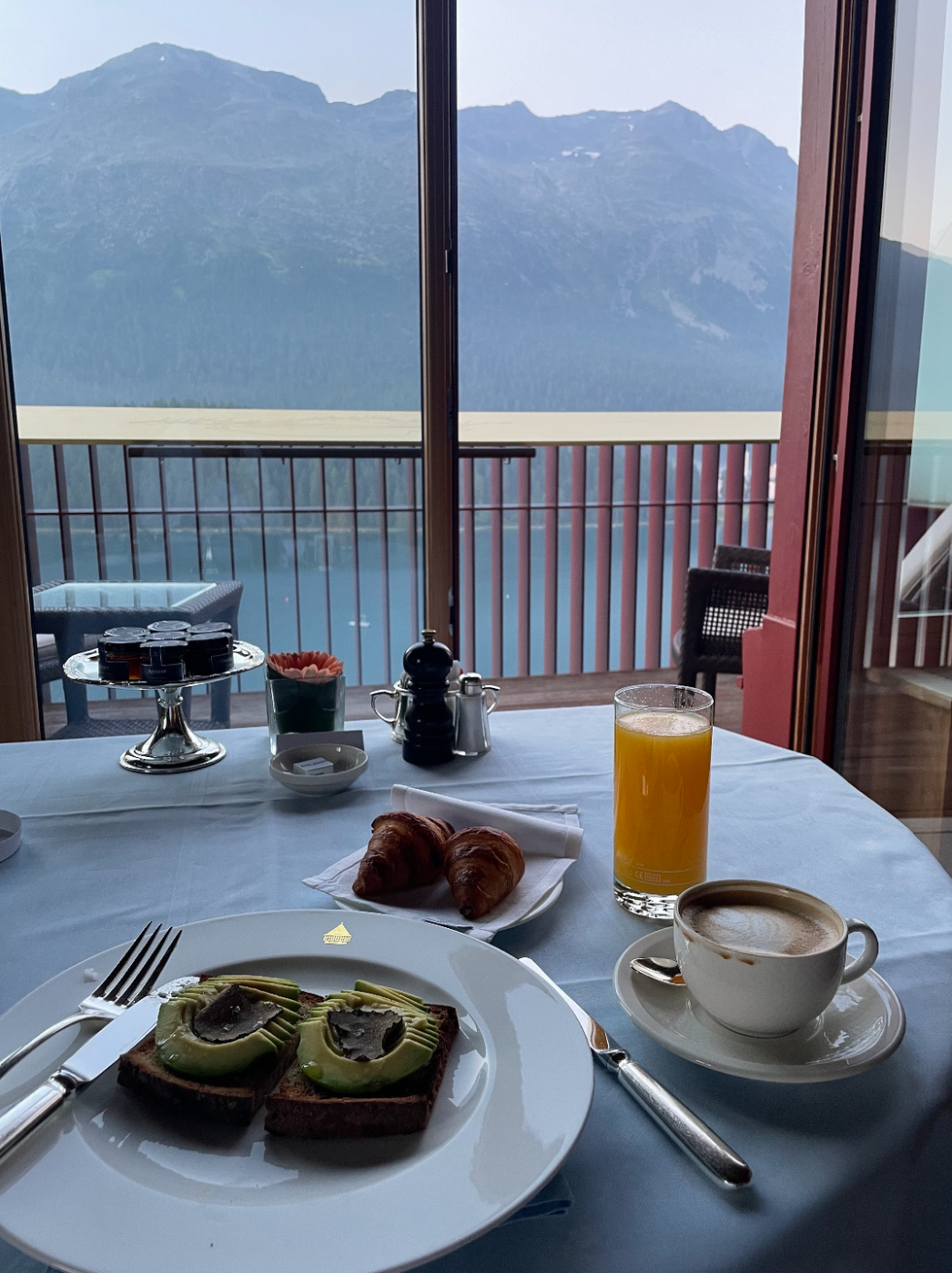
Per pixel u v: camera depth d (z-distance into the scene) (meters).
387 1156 0.44
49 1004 0.56
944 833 2.12
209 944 0.63
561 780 1.02
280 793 0.99
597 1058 0.54
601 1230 0.42
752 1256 0.41
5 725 2.25
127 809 0.95
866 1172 0.46
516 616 4.89
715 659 2.99
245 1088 0.47
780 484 2.51
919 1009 0.59
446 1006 0.54
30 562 2.48
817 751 2.45
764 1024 0.51
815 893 0.75
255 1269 0.37
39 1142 0.44
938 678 2.10
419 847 0.75
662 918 0.72
